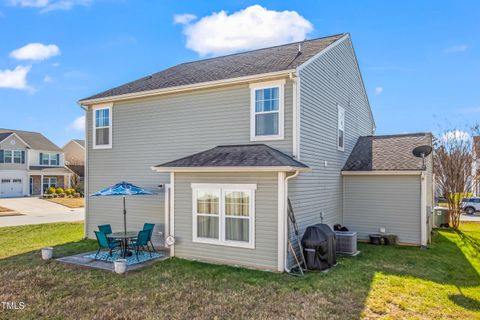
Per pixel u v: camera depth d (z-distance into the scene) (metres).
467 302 6.30
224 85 10.48
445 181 18.52
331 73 12.20
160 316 5.72
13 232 15.26
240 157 9.12
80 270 8.56
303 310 5.91
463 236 14.27
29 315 5.79
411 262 9.34
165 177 11.69
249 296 6.59
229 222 9.01
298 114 9.37
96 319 5.63
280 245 8.25
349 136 14.33
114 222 12.77
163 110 11.80
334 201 12.33
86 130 13.56
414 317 5.62
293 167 7.96
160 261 9.38
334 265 8.96
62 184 42.69
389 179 12.50
